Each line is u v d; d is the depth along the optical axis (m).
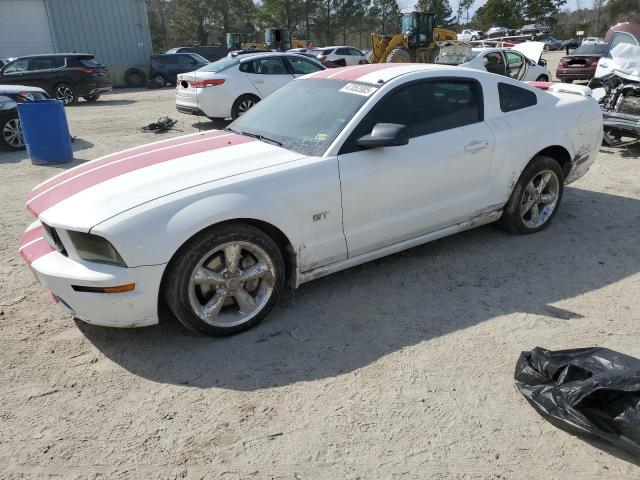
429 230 4.09
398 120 3.79
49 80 16.52
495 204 4.43
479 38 52.75
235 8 65.44
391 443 2.45
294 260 3.44
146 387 2.88
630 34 8.30
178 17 65.94
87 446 2.47
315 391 2.81
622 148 8.47
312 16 60.75
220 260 3.19
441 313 3.55
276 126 3.99
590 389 2.40
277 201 3.24
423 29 19.14
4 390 2.86
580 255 4.43
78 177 3.51
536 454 2.38
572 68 19.00
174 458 2.39
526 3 80.94
